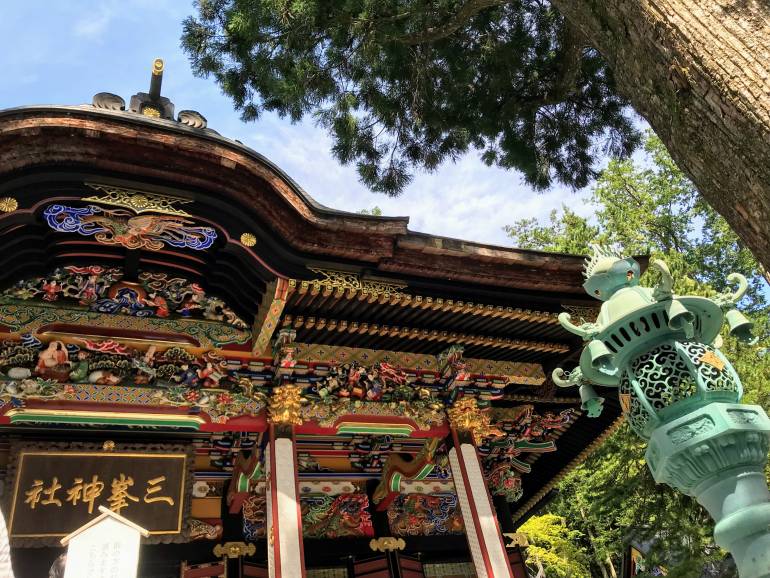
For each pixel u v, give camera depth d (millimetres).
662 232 25578
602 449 19047
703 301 5352
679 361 5094
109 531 4785
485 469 14273
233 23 11070
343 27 12008
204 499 12133
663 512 17031
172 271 10617
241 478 11383
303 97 13031
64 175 8180
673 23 4930
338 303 10414
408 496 14164
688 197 25266
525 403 13984
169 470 10562
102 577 4582
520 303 11227
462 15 11555
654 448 5035
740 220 4723
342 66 13094
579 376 6156
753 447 4648
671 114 5148
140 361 9867
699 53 4719
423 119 14375
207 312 10836
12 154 7746
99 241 9367
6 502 9477
